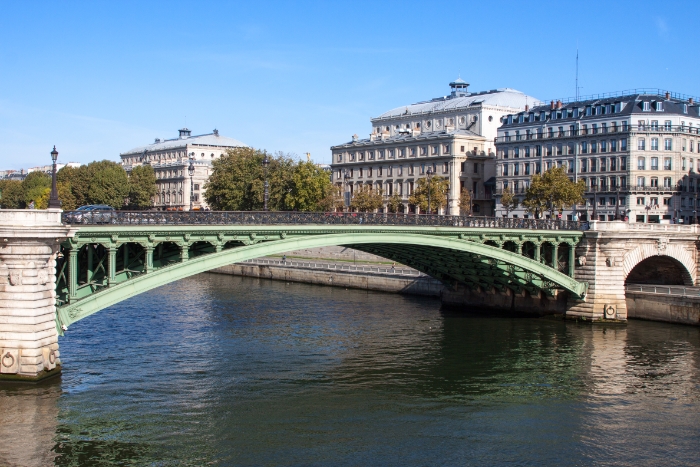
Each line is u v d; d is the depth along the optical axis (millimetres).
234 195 123875
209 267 47781
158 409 42281
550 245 74375
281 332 65500
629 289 74750
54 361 41875
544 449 38500
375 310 79875
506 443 39188
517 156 140625
